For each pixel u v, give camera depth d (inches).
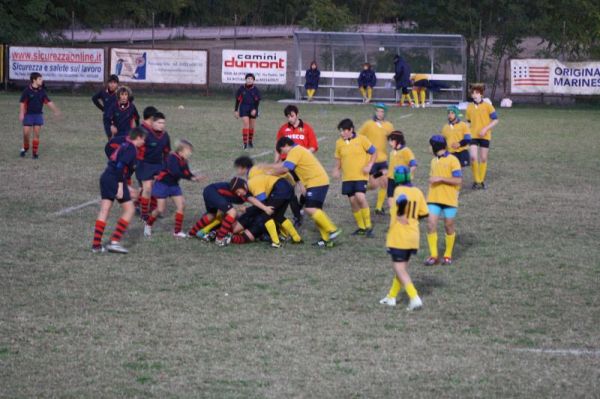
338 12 3100.4
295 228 910.4
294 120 962.7
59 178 1152.2
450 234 775.1
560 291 689.6
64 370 507.2
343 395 476.1
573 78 2529.5
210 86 2758.4
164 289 675.4
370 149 867.4
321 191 818.8
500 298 668.1
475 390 485.7
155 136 902.4
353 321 604.7
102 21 3129.9
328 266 756.6
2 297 645.3
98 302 637.9
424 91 2502.5
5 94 2443.4
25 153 1350.9
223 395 473.4
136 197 930.7
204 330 580.1
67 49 2549.2
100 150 1418.6
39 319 597.0
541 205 1055.0
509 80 2573.8
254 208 836.0
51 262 747.4
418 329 589.9
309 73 2534.5
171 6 3555.6
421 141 1637.6
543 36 2728.8
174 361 523.2
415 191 627.2
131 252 789.9
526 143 1662.2
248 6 5009.8
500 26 2743.6
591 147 1614.2
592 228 929.5
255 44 4180.6
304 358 531.2
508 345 561.3
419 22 2876.5
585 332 589.6
